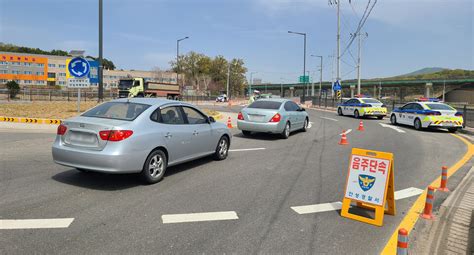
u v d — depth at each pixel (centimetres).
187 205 512
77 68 1634
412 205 544
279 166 793
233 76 10906
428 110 1681
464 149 1118
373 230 444
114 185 602
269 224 452
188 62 10106
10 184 591
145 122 611
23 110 2122
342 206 493
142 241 392
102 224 435
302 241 406
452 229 453
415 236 431
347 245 400
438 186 654
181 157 696
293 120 1338
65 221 441
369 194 477
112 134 561
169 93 5325
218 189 597
